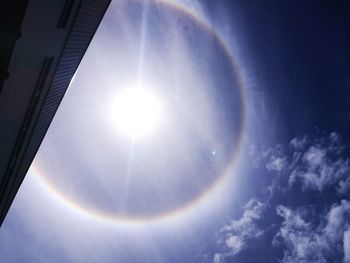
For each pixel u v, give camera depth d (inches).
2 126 397.7
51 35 392.5
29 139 522.0
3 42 302.5
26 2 297.7
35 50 365.7
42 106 490.0
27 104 436.5
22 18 301.7
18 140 478.0
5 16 297.9
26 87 400.5
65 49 454.0
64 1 370.3
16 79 358.9
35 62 383.9
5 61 308.3
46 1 332.2
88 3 422.9
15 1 295.6
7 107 378.6
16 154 499.2
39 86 432.5
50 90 484.1
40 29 354.0
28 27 323.6
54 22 381.7
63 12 385.7
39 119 511.8
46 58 410.9
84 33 482.9
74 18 417.7
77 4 398.6
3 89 340.2
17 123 441.4
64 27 413.1
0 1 294.2
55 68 456.1
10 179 543.5
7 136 434.6
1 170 490.3
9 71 331.3
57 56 441.4
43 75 426.0
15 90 374.0
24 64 357.1
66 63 490.0
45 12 344.5
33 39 346.9
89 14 451.8
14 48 309.7
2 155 459.8
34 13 322.0
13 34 302.8
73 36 452.8
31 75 393.7
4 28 299.9
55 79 479.5
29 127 485.7
